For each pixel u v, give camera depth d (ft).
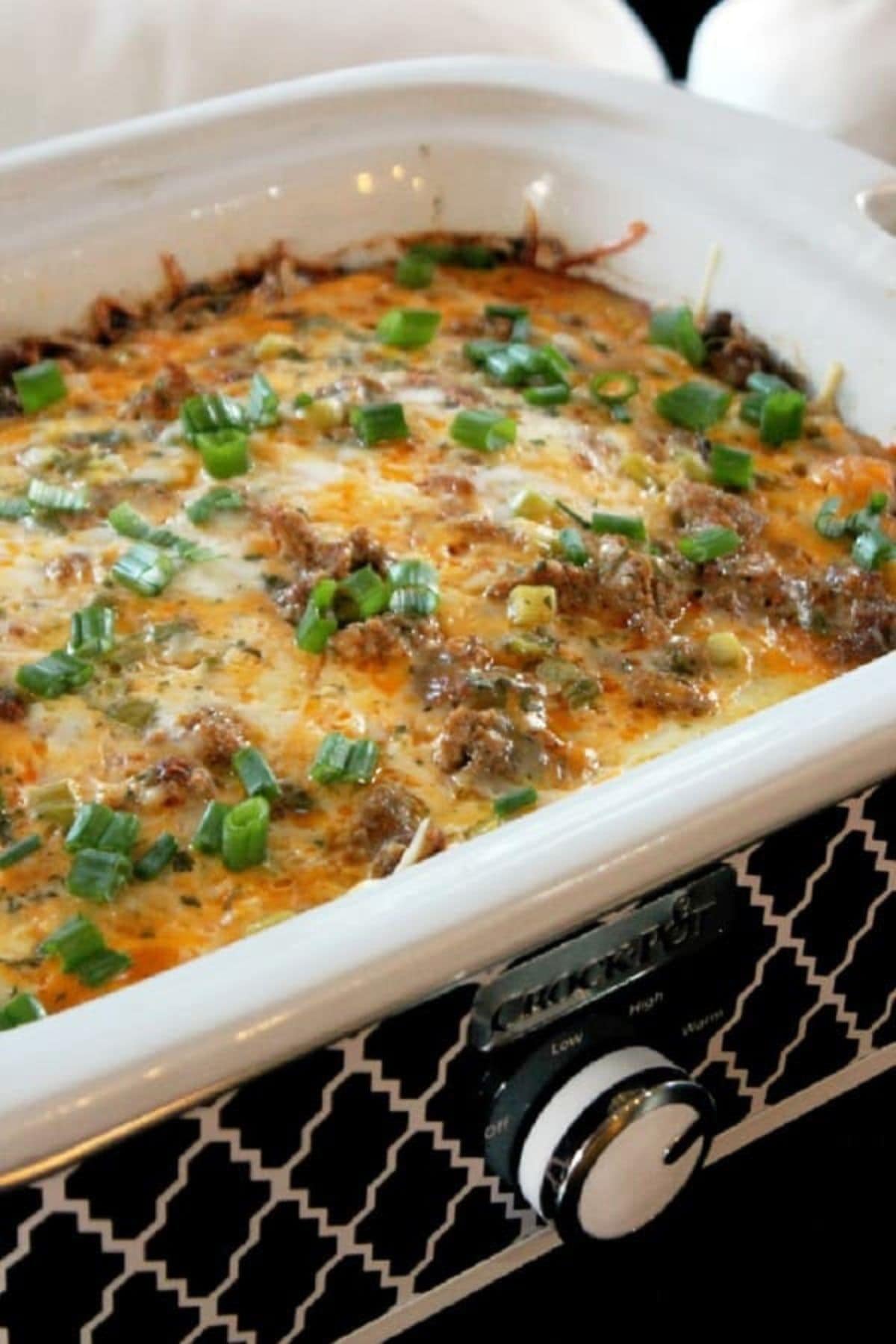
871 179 2.32
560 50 2.89
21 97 2.66
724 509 2.15
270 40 2.70
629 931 1.62
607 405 2.29
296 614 2.00
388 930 1.53
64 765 1.87
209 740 1.87
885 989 1.83
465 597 2.04
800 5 2.87
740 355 2.34
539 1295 1.80
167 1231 1.54
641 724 1.95
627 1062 1.64
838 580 2.09
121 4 2.69
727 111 2.41
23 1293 1.51
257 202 2.38
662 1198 1.68
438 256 2.48
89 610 1.98
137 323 2.36
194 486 2.14
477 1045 1.60
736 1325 1.79
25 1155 1.44
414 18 2.78
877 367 2.25
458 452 2.20
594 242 2.46
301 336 2.36
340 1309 1.68
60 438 2.19
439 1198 1.67
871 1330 1.80
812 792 1.64
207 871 1.79
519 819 1.63
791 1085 1.85
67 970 1.71
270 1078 1.51
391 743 1.90
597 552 2.08
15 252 2.27
